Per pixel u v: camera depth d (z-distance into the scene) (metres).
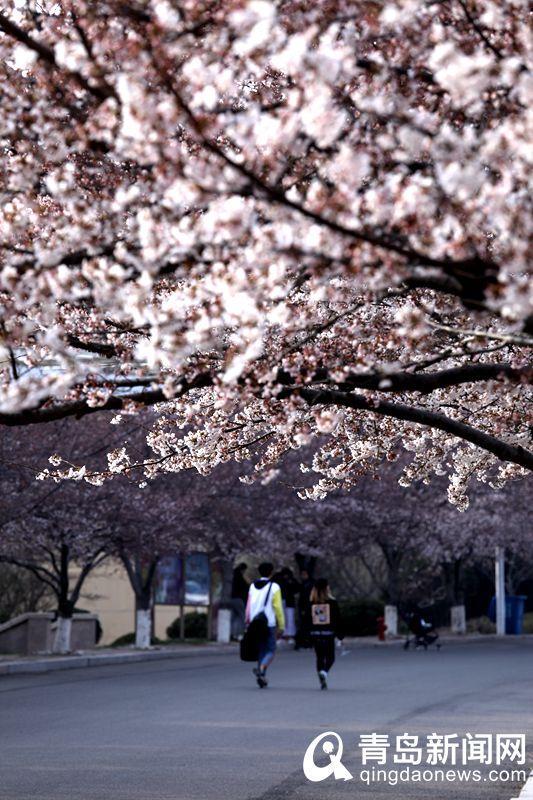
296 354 10.37
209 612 52.53
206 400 13.11
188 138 9.45
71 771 16.48
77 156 10.01
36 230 9.48
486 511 60.19
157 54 6.91
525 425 14.57
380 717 22.97
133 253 9.04
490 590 77.75
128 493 37.78
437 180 7.08
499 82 7.15
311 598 29.61
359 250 7.09
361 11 7.27
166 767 16.91
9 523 35.78
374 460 15.77
